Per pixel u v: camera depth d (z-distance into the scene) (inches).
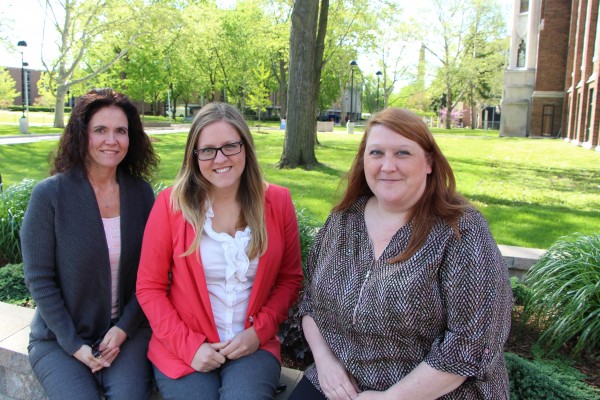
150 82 1263.5
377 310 76.0
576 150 831.1
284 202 104.7
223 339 96.2
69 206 97.7
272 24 1086.4
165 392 91.2
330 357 85.4
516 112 1438.2
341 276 84.0
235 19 1654.8
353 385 82.4
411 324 74.5
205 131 94.6
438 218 77.9
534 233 241.9
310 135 515.8
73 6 1077.8
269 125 1835.6
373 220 85.8
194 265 93.9
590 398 103.7
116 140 102.1
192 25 1151.6
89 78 1174.3
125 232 104.3
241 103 1850.4
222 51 1716.3
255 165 99.2
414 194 80.5
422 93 2476.6
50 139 851.4
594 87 869.8
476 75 1932.8
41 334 99.3
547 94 1353.3
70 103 2386.8
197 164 98.3
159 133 1101.1
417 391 72.9
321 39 576.4
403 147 78.8
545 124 1366.9
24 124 977.5
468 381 74.1
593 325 122.5
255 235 97.0
